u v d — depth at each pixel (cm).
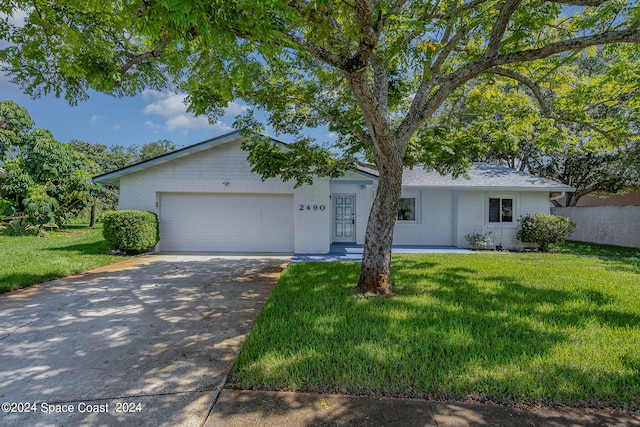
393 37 422
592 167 1620
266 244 1105
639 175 1418
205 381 289
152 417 239
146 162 1041
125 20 336
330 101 772
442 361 315
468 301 516
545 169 1833
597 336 380
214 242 1102
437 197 1290
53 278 689
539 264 859
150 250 1071
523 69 726
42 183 1655
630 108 709
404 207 1296
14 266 773
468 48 694
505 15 484
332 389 273
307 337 373
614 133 707
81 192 1692
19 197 1650
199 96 601
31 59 443
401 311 466
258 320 434
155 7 233
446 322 423
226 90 409
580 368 304
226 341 378
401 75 705
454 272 748
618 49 600
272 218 1105
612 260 937
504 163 2036
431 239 1291
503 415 244
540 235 1148
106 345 366
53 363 324
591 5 442
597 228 1480
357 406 252
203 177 1074
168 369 311
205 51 340
